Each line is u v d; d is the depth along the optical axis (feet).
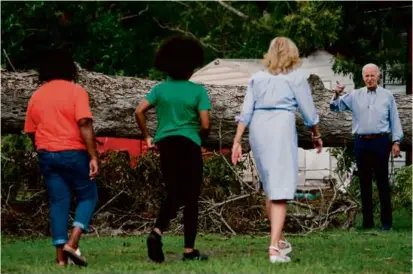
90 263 30.99
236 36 113.19
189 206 30.99
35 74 45.16
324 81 89.51
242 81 87.61
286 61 30.78
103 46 103.35
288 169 30.37
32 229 44.98
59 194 30.04
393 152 46.96
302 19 89.40
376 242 38.91
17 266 30.78
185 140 30.66
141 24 114.01
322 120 49.16
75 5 101.40
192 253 31.19
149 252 30.58
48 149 29.73
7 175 45.42
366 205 47.67
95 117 45.78
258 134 30.50
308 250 35.35
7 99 44.60
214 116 47.16
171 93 30.78
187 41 31.14
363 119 46.93
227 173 45.78
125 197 46.11
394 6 89.04
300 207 48.37
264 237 42.19
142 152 48.52
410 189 52.44
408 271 29.37
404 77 88.43
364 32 90.84
